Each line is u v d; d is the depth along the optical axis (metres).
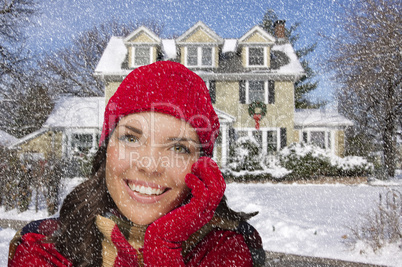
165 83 1.07
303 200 11.80
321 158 18.22
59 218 1.26
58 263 1.12
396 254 5.48
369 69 16.12
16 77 24.42
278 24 25.88
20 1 21.19
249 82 22.16
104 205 1.19
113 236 1.07
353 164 18.25
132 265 1.08
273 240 6.68
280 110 21.97
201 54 22.34
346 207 10.24
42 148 21.59
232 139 21.47
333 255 5.59
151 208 1.04
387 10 15.02
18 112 26.22
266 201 11.64
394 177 21.02
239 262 1.19
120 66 22.14
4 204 9.62
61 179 9.53
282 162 18.45
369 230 5.95
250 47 22.47
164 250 0.97
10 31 22.12
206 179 1.05
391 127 21.41
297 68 22.22
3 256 4.82
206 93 1.22
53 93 30.25
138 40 22.17
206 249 1.17
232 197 12.44
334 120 22.48
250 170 18.50
